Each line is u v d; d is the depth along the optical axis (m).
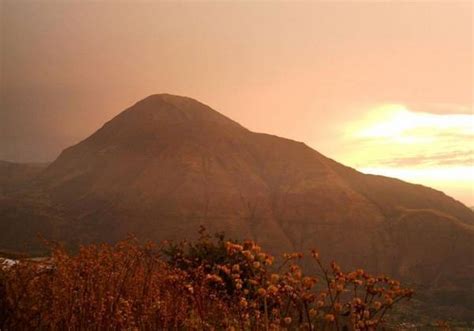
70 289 5.81
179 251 9.63
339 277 3.51
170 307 5.64
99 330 5.48
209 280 4.13
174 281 4.99
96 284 6.00
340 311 3.43
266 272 3.65
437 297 145.25
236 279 3.74
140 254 6.96
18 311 5.70
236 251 3.62
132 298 5.98
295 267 3.62
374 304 3.41
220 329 4.84
